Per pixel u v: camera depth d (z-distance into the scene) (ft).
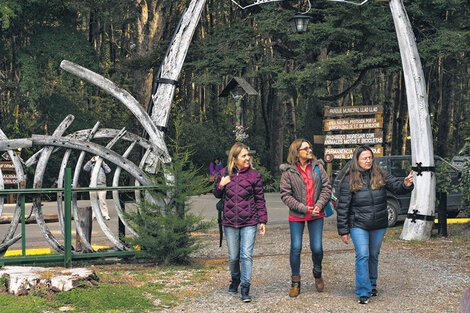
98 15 79.51
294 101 110.73
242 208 20.08
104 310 18.48
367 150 19.77
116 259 28.07
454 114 119.24
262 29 71.87
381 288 21.57
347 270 24.77
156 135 28.53
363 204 19.63
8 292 19.60
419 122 34.06
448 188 35.78
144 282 22.86
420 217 33.86
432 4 69.10
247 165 20.35
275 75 79.41
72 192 26.32
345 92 74.79
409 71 34.30
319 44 69.46
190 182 27.07
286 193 20.30
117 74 102.37
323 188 20.34
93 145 26.76
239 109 59.06
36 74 69.72
